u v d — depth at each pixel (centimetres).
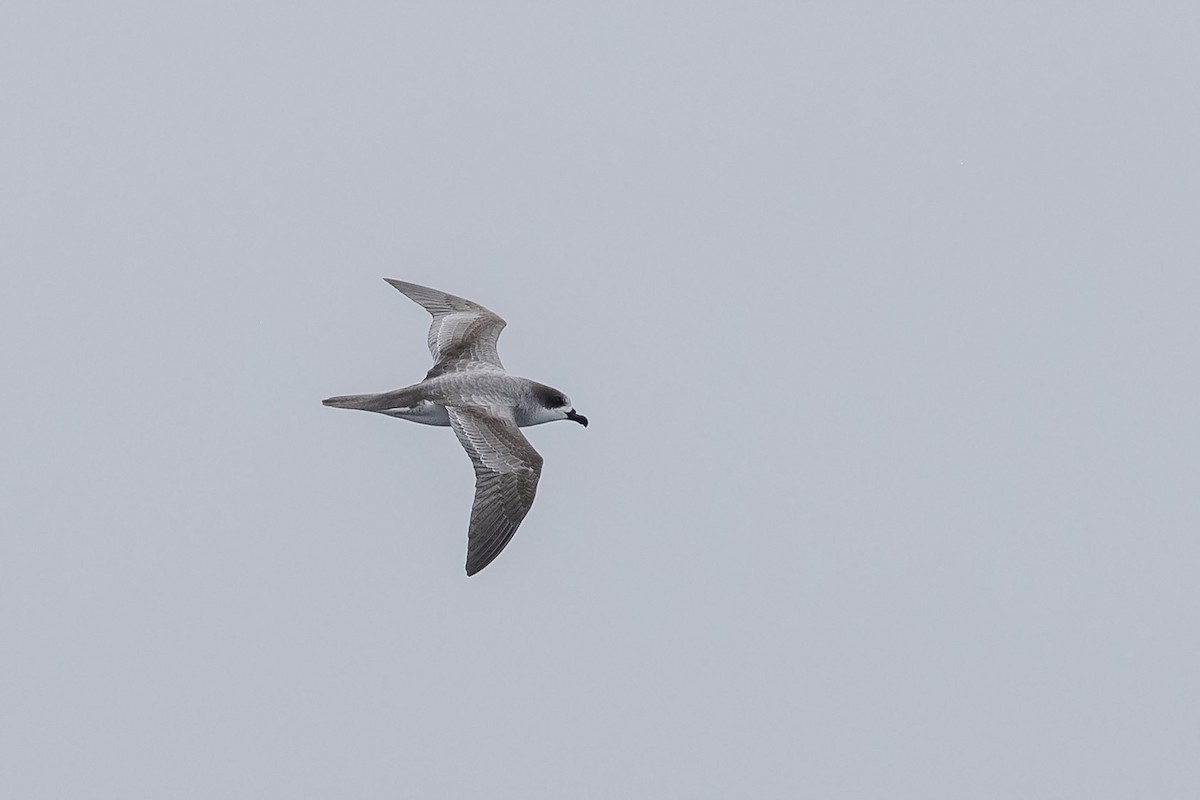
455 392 1795
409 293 2138
